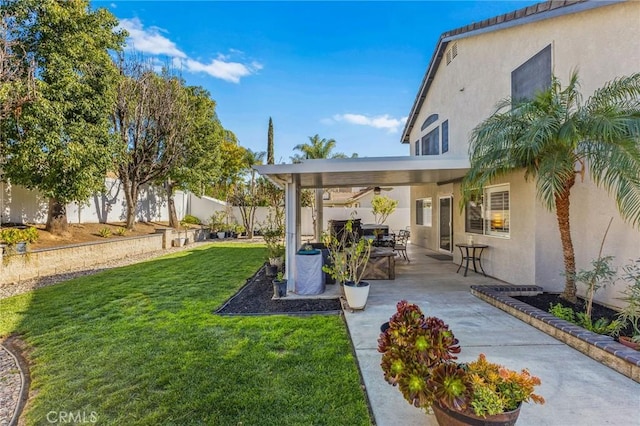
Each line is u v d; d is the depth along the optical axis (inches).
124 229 580.1
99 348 173.6
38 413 120.6
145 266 432.5
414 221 637.9
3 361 167.5
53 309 244.1
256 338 182.7
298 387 132.0
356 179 383.2
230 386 133.4
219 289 303.6
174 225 764.6
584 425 103.0
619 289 211.9
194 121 708.0
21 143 346.0
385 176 355.3
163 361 156.6
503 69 316.2
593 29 233.0
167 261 474.0
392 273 323.9
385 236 513.3
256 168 258.8
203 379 139.6
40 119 350.3
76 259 423.2
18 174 374.3
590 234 232.7
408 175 345.4
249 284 326.6
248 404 121.1
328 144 933.8
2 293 297.3
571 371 138.3
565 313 191.5
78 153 382.6
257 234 893.2
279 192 844.0
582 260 237.6
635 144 173.2
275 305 252.4
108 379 141.9
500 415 84.3
